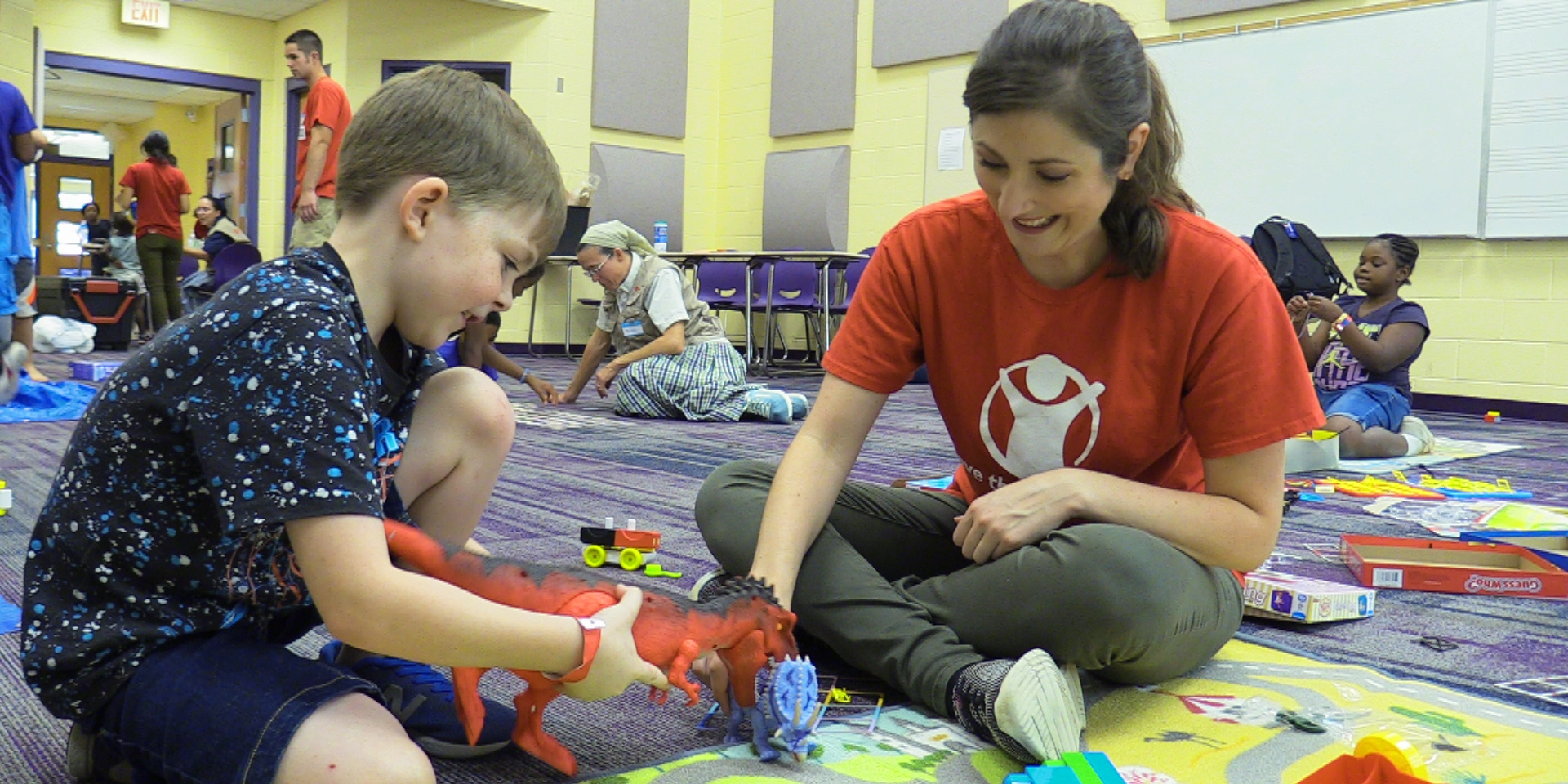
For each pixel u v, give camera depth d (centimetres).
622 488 254
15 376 301
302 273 78
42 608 81
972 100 94
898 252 121
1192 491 121
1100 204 97
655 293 420
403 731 78
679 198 803
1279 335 108
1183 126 574
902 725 106
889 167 720
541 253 85
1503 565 185
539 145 84
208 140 1199
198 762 76
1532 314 493
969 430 123
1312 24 534
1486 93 491
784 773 95
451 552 84
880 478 280
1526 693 123
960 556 133
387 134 78
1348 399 357
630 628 84
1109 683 121
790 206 762
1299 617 150
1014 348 115
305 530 73
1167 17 578
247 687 77
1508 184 489
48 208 1315
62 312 705
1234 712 112
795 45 765
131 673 80
